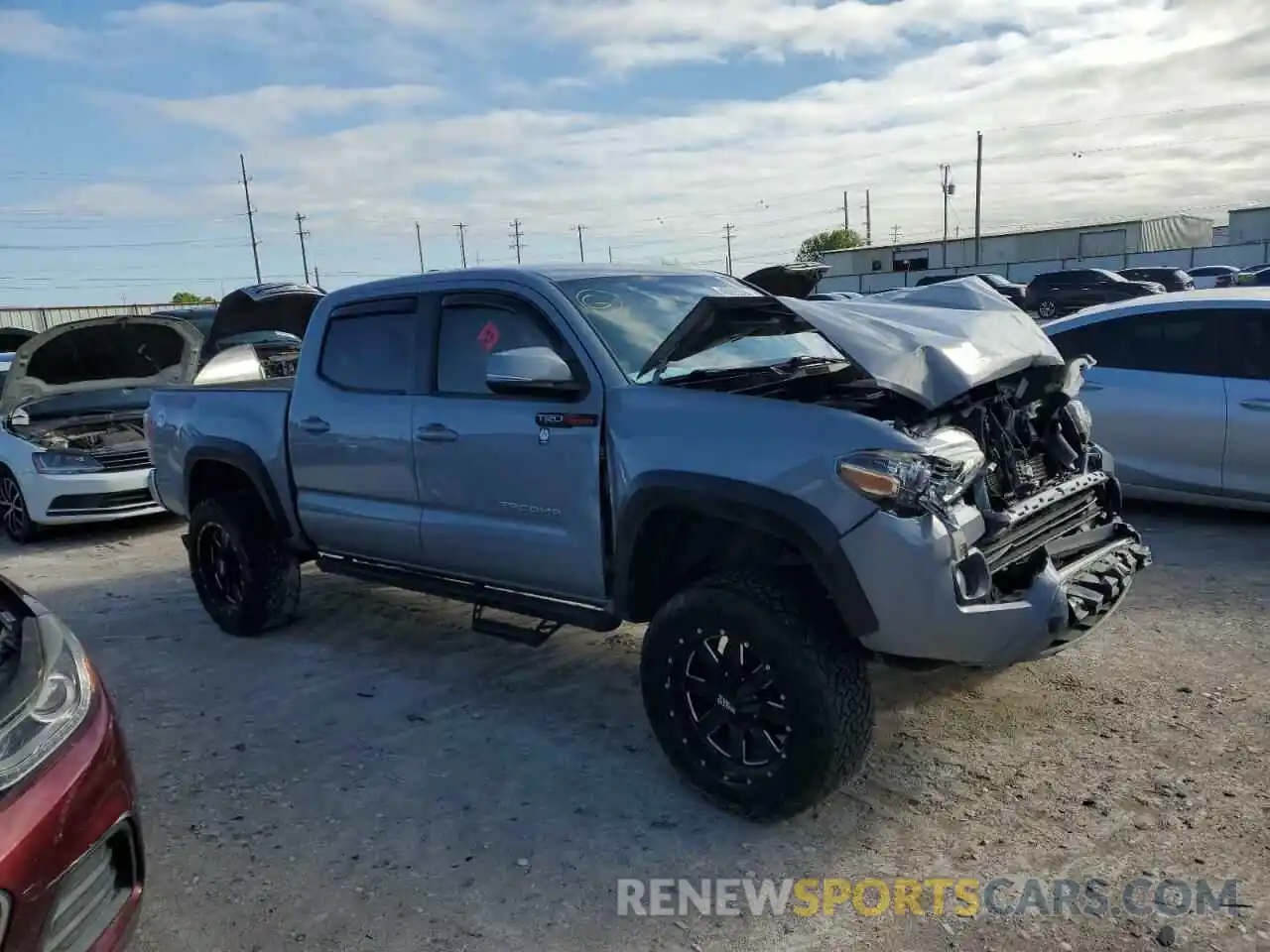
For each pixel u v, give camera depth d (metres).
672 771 3.80
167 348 9.45
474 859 3.26
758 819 3.36
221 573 5.69
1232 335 6.39
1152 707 4.04
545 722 4.29
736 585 3.32
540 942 2.83
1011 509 3.41
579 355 3.84
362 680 4.88
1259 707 3.97
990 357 3.46
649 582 3.69
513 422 4.00
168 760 4.11
